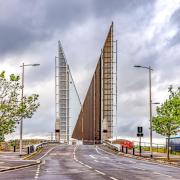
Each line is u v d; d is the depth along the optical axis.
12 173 35.09
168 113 58.34
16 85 39.28
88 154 72.56
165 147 82.06
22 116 39.41
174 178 29.81
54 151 80.56
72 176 31.61
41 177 30.83
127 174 33.44
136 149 94.38
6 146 81.19
